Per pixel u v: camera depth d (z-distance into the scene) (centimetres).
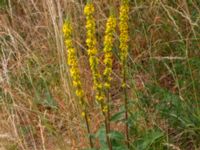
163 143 157
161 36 196
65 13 201
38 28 210
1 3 225
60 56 188
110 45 142
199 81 175
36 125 184
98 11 202
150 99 175
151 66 189
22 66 192
